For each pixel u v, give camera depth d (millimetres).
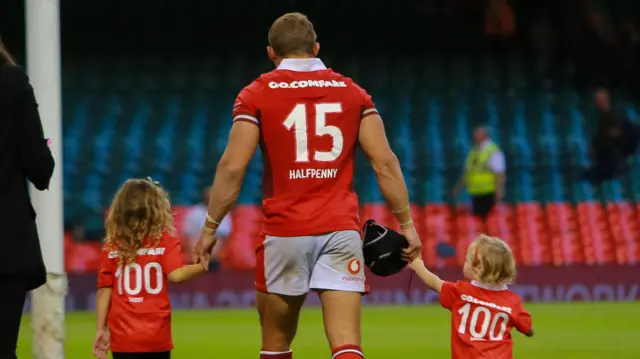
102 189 87500
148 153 91438
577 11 101812
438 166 91500
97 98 97500
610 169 88438
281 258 21844
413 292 72500
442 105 99250
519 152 93438
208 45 103625
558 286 73438
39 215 29656
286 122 21812
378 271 23266
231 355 42938
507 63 103375
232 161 21828
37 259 19125
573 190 89500
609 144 88125
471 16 105688
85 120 94875
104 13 103062
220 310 68938
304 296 22250
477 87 101375
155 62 101438
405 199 22500
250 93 21969
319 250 21797
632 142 88500
